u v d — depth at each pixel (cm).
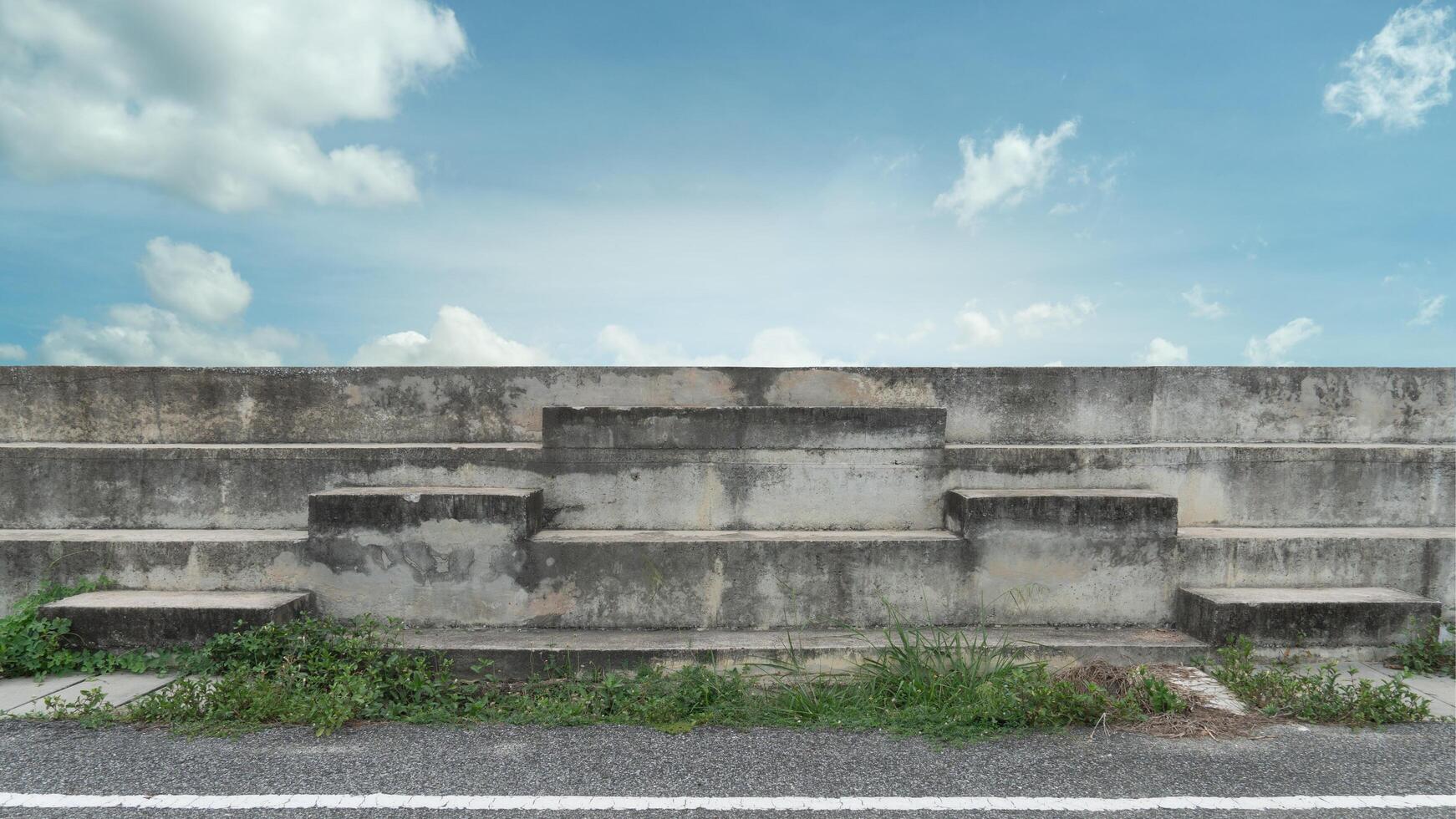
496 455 603
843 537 572
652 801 354
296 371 652
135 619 521
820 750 409
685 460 604
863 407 621
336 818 338
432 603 557
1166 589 570
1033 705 445
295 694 458
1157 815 347
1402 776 383
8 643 510
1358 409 673
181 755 395
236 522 612
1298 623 535
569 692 491
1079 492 582
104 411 652
